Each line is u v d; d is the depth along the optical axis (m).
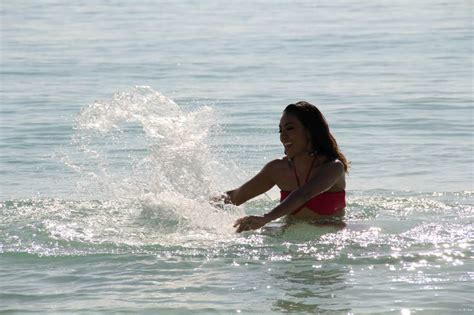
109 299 13.37
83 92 37.47
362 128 29.52
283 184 17.94
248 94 36.72
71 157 25.30
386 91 37.28
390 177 22.45
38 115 32.16
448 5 83.94
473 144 26.56
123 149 26.30
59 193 20.88
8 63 47.38
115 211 18.34
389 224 17.25
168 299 13.33
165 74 42.78
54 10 81.94
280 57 49.34
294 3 89.12
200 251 15.60
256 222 16.45
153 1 92.38
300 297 13.34
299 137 17.55
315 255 15.31
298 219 17.55
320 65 45.91
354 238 16.25
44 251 15.68
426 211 18.44
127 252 15.59
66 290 13.81
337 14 76.12
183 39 58.47
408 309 12.81
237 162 24.12
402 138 27.72
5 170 23.69
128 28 65.75
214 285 13.90
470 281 13.98
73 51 52.50
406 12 77.12
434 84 38.97
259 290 13.65
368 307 12.90
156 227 17.11
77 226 17.19
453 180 21.95
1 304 13.25
